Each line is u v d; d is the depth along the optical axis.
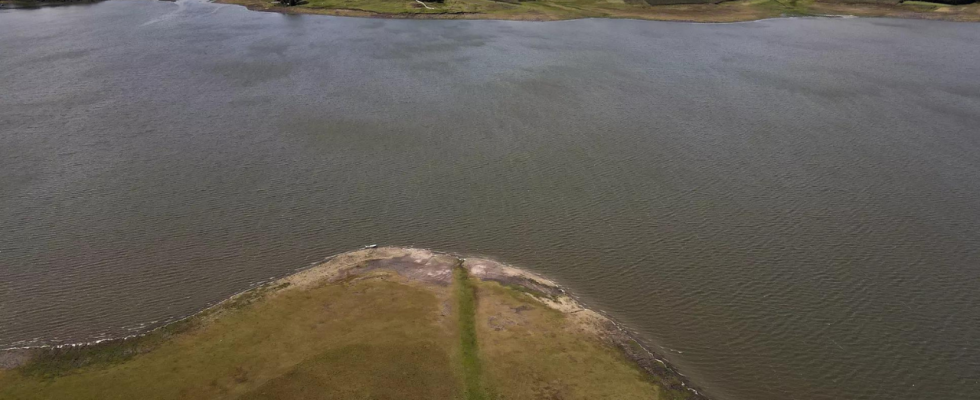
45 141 55.31
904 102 66.81
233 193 46.56
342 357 29.67
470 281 36.31
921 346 32.22
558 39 99.38
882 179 49.03
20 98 67.12
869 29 108.38
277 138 56.41
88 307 34.50
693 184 48.25
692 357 31.48
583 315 33.72
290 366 29.16
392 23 113.56
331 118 61.34
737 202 45.62
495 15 118.81
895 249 40.09
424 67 80.88
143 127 58.94
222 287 36.34
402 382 28.12
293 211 44.31
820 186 47.94
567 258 39.38
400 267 37.81
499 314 33.31
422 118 61.34
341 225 42.72
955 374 30.48
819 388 29.64
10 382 28.56
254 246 40.25
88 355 30.36
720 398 28.89
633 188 47.56
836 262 38.88
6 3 128.62
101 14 122.94
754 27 110.88
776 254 39.62
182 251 39.62
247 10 127.88
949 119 61.69
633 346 31.47
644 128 59.09
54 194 46.06
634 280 37.31
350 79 75.12
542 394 27.77
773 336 32.91
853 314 34.50
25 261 38.38
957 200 45.81
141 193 46.41
